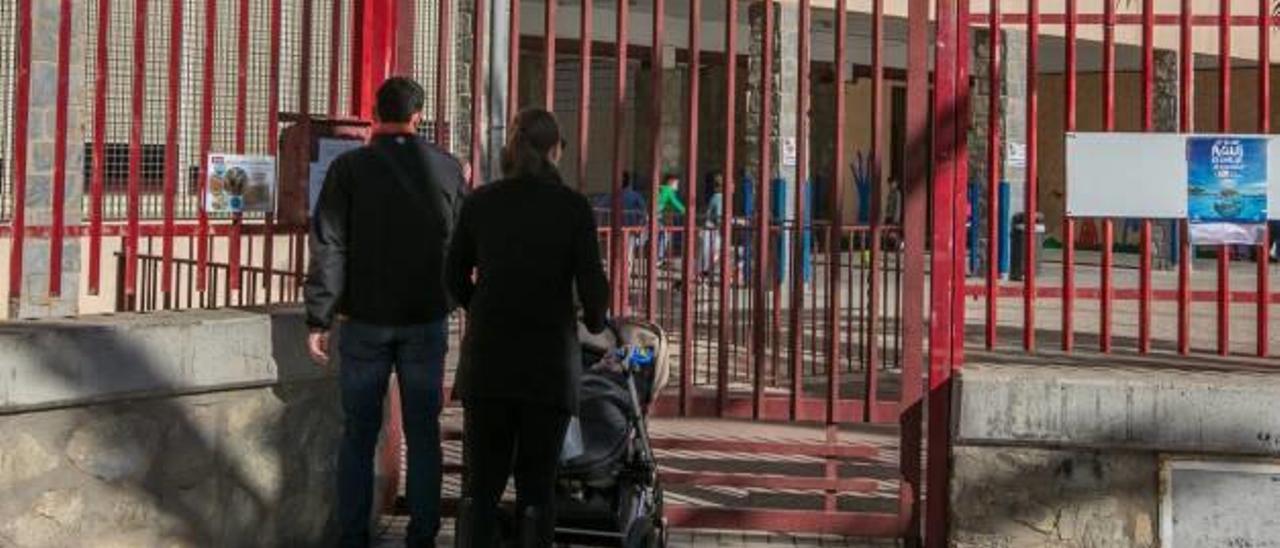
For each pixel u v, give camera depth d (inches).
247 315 223.9
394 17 258.4
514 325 200.1
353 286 217.0
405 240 215.9
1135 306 566.6
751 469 305.0
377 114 222.4
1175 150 232.5
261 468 226.8
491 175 258.1
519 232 201.5
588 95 250.8
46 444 197.3
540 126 206.7
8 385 189.6
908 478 241.0
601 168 717.9
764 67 250.1
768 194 247.6
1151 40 237.1
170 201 244.1
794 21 687.1
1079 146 234.5
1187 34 233.3
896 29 728.3
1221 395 215.5
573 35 707.4
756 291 247.3
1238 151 231.0
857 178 877.2
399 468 261.4
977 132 624.7
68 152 250.8
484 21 253.6
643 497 217.0
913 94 237.3
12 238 228.2
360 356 218.1
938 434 233.9
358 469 221.1
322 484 239.1
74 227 242.1
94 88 255.9
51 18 294.0
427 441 222.2
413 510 222.4
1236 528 217.0
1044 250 876.6
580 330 221.9
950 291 234.1
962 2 232.8
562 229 202.1
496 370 199.6
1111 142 233.8
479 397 201.0
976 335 381.1
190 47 289.0
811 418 247.9
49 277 230.7
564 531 216.1
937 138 233.6
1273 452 214.7
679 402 248.7
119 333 203.0
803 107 247.3
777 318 336.5
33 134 254.4
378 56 256.8
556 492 214.7
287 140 250.1
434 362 219.8
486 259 202.2
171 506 213.2
